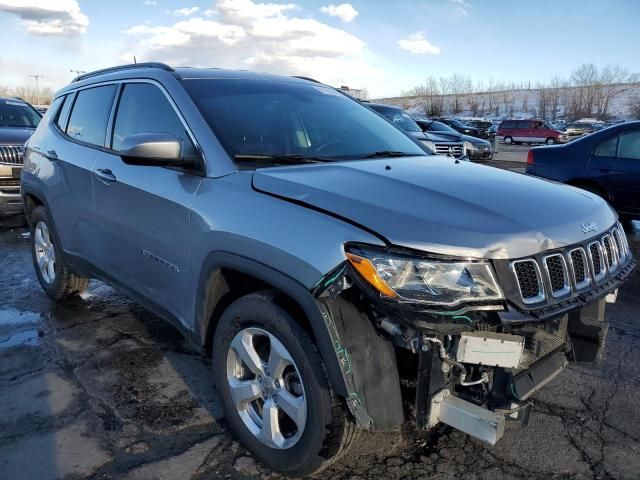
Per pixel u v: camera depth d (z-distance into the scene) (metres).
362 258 2.04
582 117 74.88
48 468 2.58
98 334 4.07
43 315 4.45
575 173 7.64
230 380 2.68
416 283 2.00
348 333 2.15
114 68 4.05
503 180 2.80
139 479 2.52
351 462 2.63
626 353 3.84
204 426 2.93
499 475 2.57
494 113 87.44
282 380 2.44
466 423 2.15
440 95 102.94
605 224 2.64
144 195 3.12
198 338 2.90
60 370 3.53
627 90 87.25
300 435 2.35
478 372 2.29
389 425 2.19
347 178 2.56
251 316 2.46
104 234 3.62
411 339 2.11
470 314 2.00
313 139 3.26
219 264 2.58
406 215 2.16
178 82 3.23
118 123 3.63
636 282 5.46
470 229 2.11
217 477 2.53
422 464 2.63
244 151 2.87
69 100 4.48
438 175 2.74
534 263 2.15
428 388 2.16
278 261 2.28
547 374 2.47
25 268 5.78
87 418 2.99
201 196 2.74
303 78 4.04
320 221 2.22
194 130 2.95
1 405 3.11
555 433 2.89
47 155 4.40
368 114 3.91
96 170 3.64
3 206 7.57
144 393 3.25
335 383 2.16
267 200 2.45
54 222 4.33
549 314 2.12
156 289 3.20
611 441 2.83
